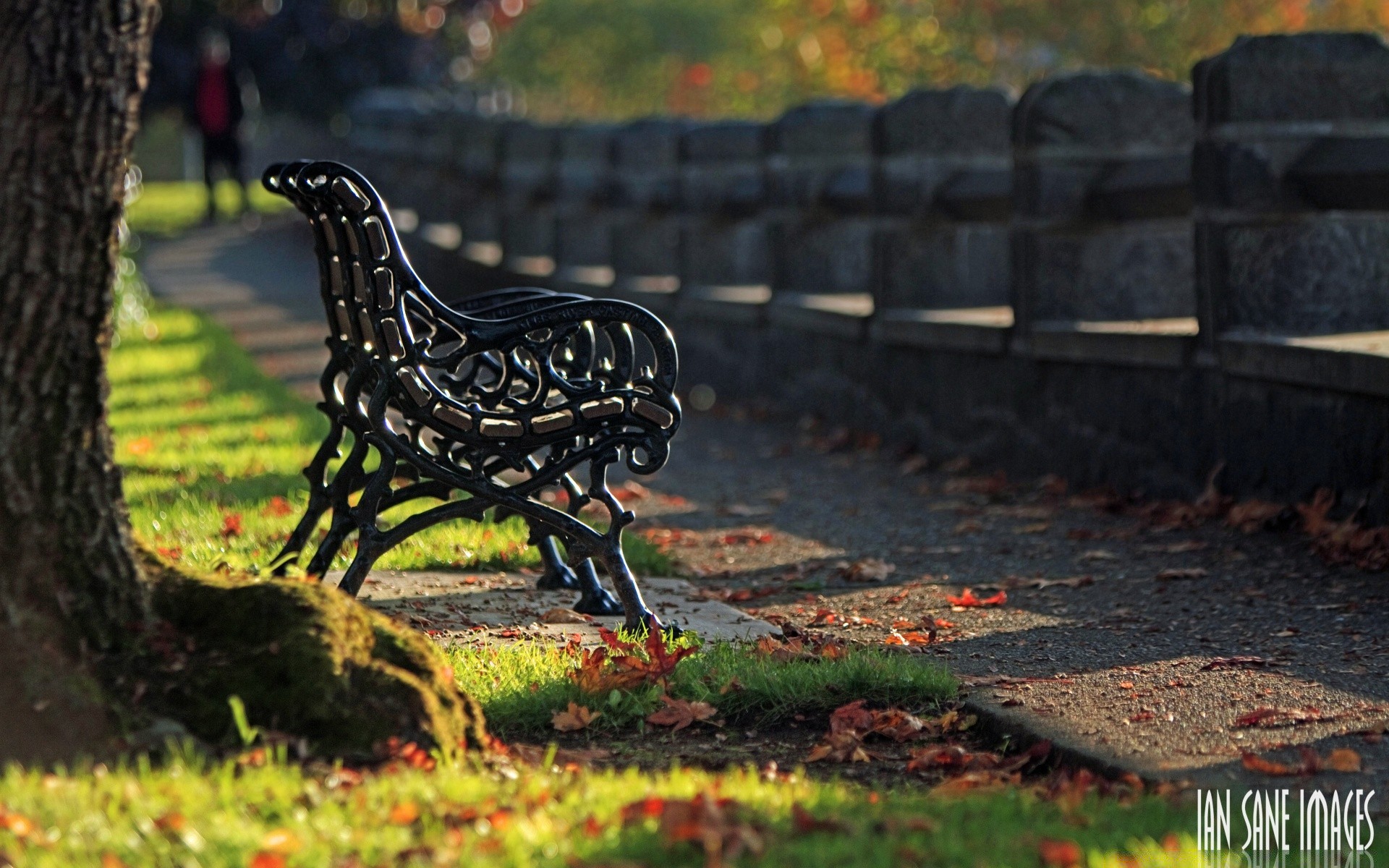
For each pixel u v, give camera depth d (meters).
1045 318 12.23
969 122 14.25
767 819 4.69
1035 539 10.17
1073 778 5.56
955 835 4.58
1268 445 9.96
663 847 4.36
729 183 18.92
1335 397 9.31
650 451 7.32
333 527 7.20
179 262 32.34
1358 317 10.39
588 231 22.42
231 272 30.44
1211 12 36.59
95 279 5.34
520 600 8.04
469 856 4.31
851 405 15.30
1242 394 10.18
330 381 7.71
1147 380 11.11
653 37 65.56
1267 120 10.27
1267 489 10.00
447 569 8.79
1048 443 12.26
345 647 5.45
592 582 7.82
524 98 68.50
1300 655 7.02
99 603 5.37
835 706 6.39
